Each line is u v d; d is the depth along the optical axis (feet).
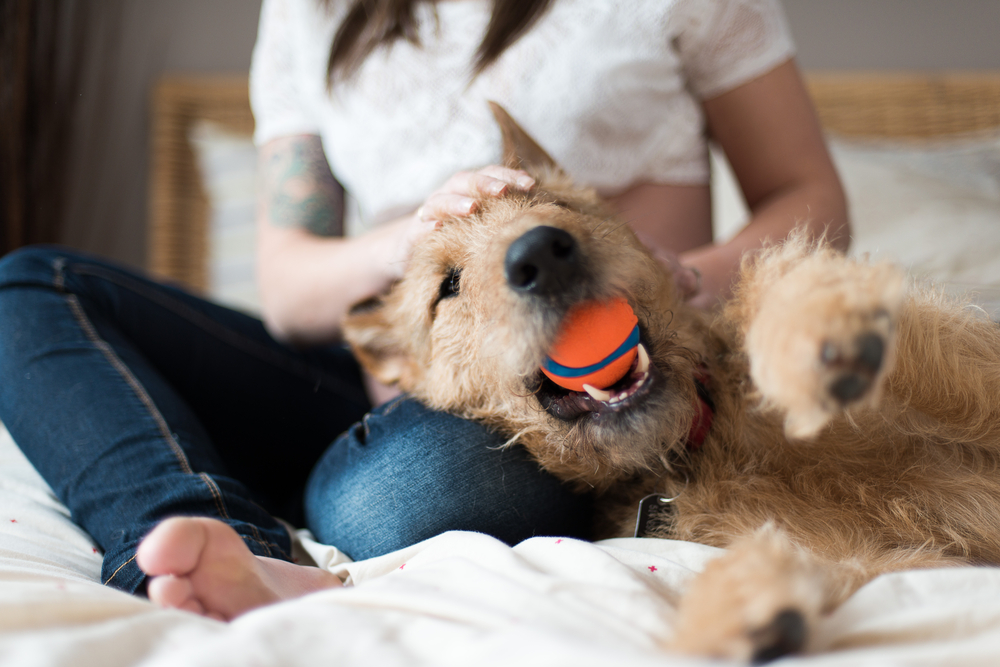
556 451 4.17
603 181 5.84
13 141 12.16
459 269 4.33
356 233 11.23
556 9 5.64
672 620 2.40
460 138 5.82
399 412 4.50
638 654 1.78
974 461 3.67
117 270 5.92
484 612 2.24
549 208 4.07
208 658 1.92
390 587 2.66
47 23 12.88
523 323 3.53
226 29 14.15
